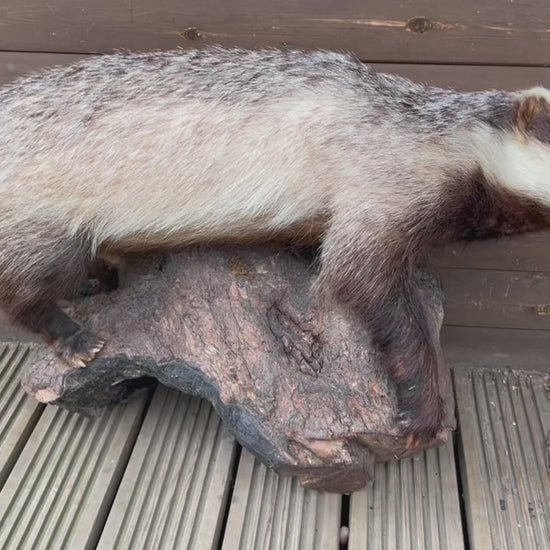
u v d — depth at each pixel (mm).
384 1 690
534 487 685
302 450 621
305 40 717
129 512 645
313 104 597
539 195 618
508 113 621
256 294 668
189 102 591
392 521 647
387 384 649
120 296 683
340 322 661
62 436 726
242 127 590
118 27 722
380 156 596
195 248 684
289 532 632
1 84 757
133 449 719
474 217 646
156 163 588
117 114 590
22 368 830
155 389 785
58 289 647
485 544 626
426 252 696
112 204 604
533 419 780
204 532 628
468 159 616
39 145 595
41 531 624
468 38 701
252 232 645
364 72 627
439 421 657
